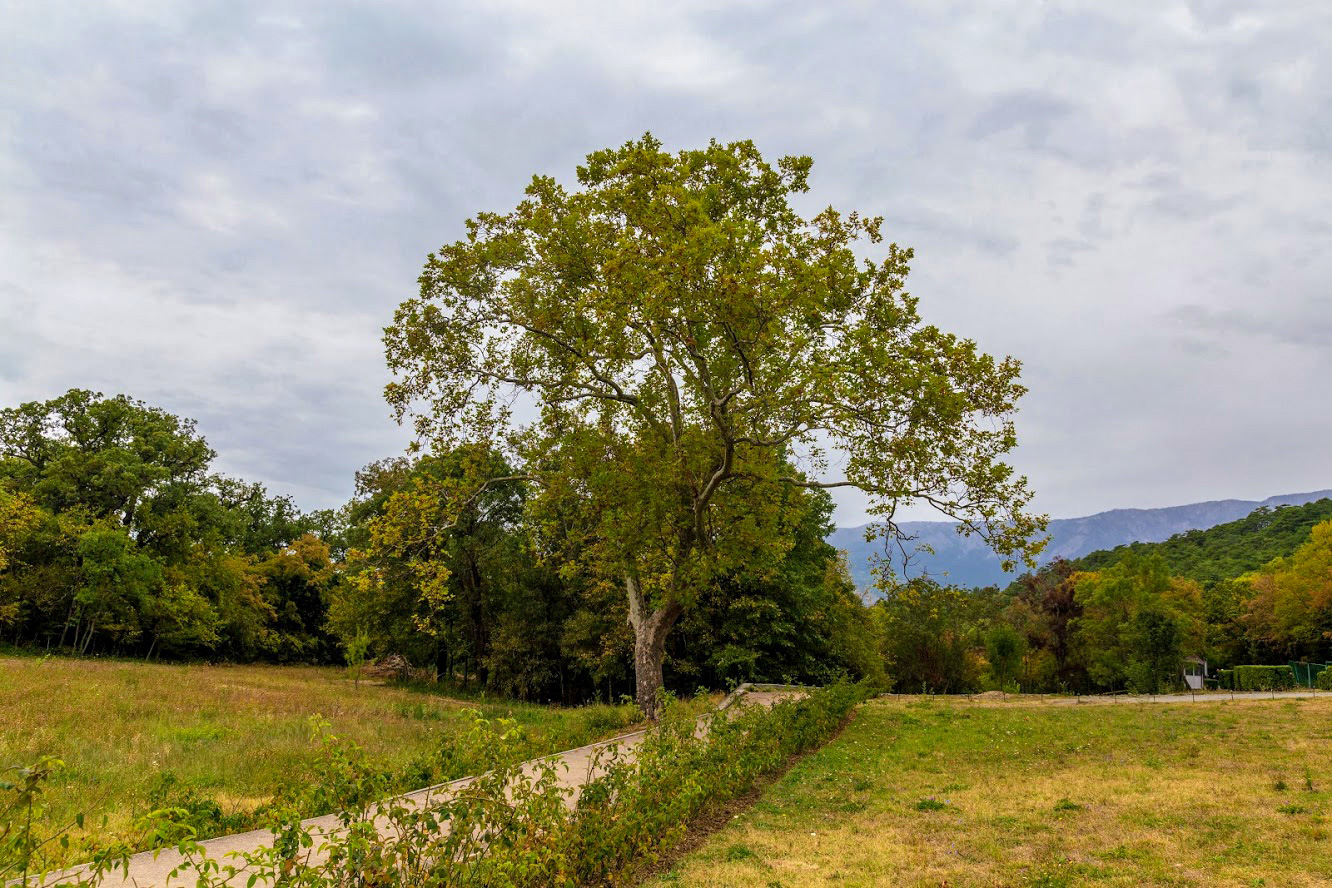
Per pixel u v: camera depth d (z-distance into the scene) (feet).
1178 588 194.08
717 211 65.51
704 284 50.06
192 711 59.82
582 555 85.51
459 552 131.34
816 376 52.95
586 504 71.82
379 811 17.02
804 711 53.98
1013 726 61.57
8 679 65.72
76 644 152.66
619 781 24.62
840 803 34.24
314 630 217.56
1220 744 48.08
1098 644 182.19
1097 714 68.74
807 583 115.85
